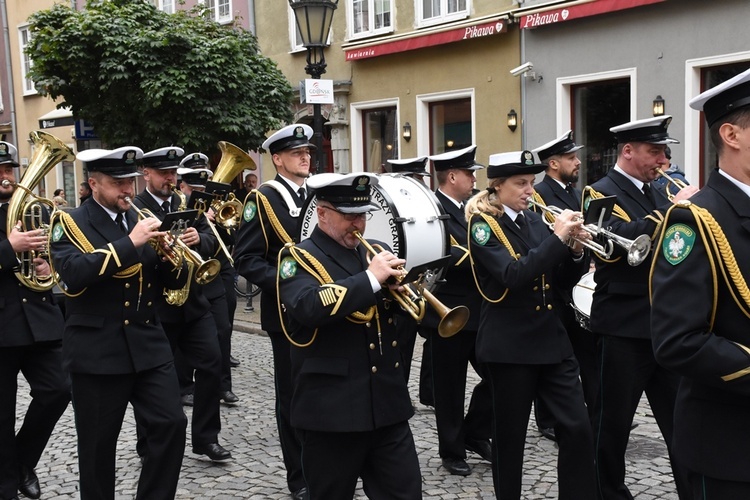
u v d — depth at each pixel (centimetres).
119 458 554
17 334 473
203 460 545
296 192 511
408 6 1328
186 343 548
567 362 409
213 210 700
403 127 1364
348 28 1431
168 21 1116
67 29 1075
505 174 410
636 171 441
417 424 607
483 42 1223
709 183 252
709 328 243
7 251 465
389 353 335
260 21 1580
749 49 933
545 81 1148
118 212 429
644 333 404
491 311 414
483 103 1236
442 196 555
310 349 332
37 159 507
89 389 411
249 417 641
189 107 1076
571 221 388
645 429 569
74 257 399
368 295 315
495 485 419
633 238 416
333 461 327
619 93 1091
